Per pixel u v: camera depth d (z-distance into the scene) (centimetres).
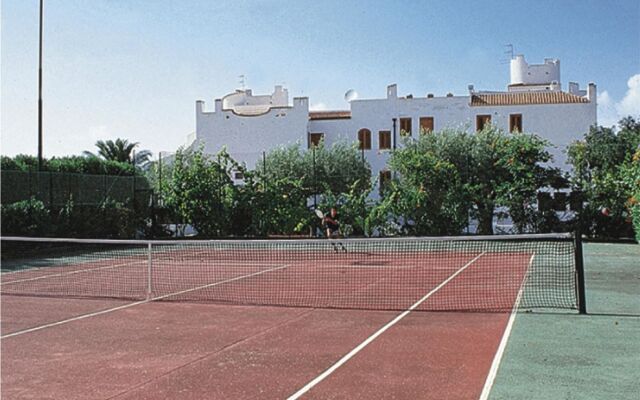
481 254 2203
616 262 1884
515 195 2925
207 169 3056
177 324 978
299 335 887
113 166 3159
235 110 4909
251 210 3025
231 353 785
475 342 824
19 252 2244
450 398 597
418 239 1209
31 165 2812
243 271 1744
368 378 668
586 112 4291
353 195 3009
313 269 1778
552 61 5747
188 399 606
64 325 977
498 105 4369
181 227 3098
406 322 972
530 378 656
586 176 3069
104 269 1834
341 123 4572
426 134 3309
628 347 785
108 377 685
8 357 778
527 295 1225
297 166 3769
